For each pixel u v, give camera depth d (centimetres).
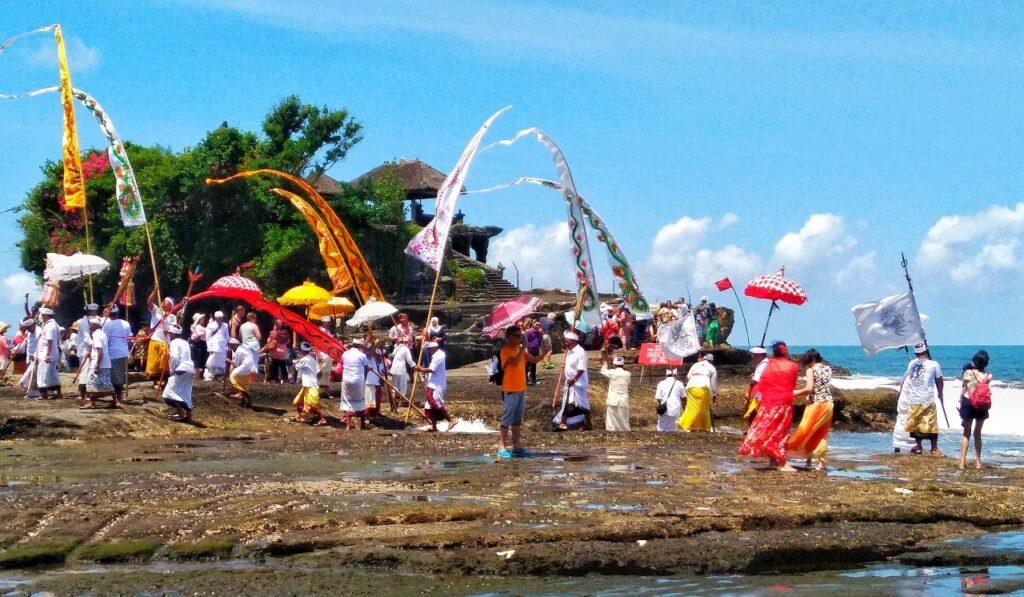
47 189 5347
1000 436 2628
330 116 4822
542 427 2436
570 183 1891
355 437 1784
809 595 764
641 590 773
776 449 1359
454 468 1337
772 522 954
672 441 1781
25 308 2494
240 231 4566
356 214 4806
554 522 923
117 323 1916
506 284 5478
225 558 833
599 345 3769
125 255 4581
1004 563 891
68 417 1739
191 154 4634
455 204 2066
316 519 910
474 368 3578
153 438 1747
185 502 996
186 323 4578
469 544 847
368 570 805
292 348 2767
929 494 1119
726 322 4962
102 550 834
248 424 2000
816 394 1405
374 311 2114
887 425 2942
